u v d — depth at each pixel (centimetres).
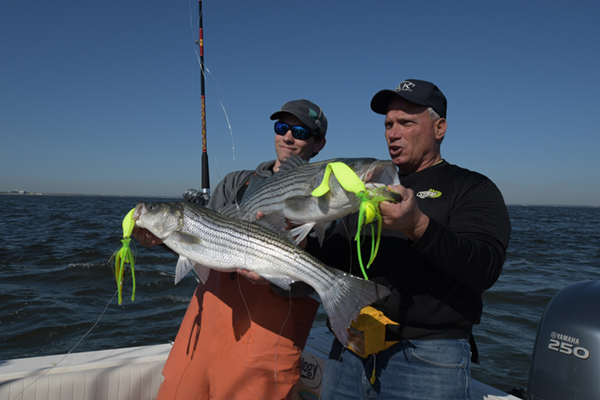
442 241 172
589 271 1333
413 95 241
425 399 213
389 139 259
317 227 263
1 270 1145
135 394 317
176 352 286
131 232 259
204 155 415
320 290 227
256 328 259
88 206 7250
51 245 1666
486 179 224
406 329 222
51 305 823
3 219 3197
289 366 264
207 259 247
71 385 292
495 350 615
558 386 258
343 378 249
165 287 966
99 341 657
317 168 248
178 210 254
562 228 3697
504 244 199
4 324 724
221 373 260
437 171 245
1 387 271
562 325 266
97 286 981
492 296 936
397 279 226
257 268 239
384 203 166
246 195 294
